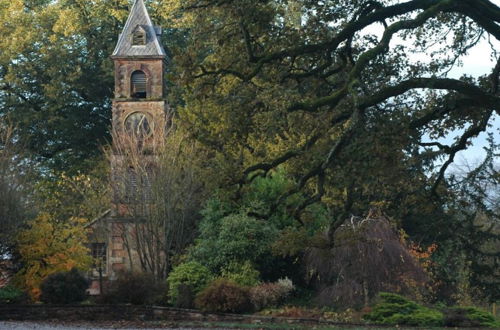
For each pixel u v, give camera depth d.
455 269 43.91
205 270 39.44
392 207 24.36
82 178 51.03
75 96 60.94
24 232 40.62
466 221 27.12
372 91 19.70
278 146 30.08
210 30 19.70
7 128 50.41
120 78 51.94
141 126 50.97
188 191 44.38
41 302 38.91
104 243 50.91
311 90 20.59
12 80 58.16
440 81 17.72
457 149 21.52
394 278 38.72
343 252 38.00
